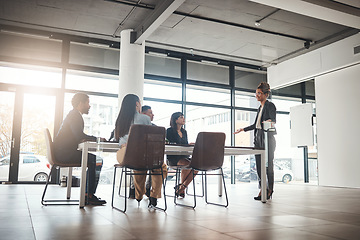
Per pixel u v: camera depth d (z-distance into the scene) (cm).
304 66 781
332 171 729
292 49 777
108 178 622
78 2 574
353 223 212
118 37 726
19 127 634
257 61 852
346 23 582
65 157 315
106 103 730
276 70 842
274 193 485
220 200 368
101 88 733
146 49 791
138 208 292
